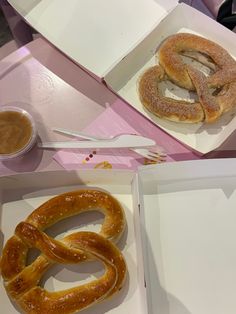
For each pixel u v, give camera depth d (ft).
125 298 1.00
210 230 1.06
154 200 1.09
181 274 1.02
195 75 1.20
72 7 1.37
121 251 1.05
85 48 1.31
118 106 1.27
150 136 1.22
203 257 1.04
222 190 1.10
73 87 1.30
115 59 1.30
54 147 1.20
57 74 1.31
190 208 1.09
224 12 1.40
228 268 1.03
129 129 1.23
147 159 1.18
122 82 1.29
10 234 1.07
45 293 0.97
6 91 1.29
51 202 1.05
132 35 1.33
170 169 1.05
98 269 1.03
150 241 1.05
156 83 1.24
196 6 1.46
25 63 1.33
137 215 0.99
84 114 1.26
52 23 1.35
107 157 1.19
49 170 1.07
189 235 1.06
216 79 1.23
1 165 1.19
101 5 1.37
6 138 1.16
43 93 1.29
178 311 0.99
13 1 1.32
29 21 1.35
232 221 1.07
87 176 1.08
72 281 1.02
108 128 1.23
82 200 1.05
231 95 1.20
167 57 1.25
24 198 1.10
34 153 1.20
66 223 1.09
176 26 1.35
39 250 1.06
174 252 1.04
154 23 1.33
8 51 1.74
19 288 0.97
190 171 1.07
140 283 0.98
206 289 1.01
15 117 1.18
